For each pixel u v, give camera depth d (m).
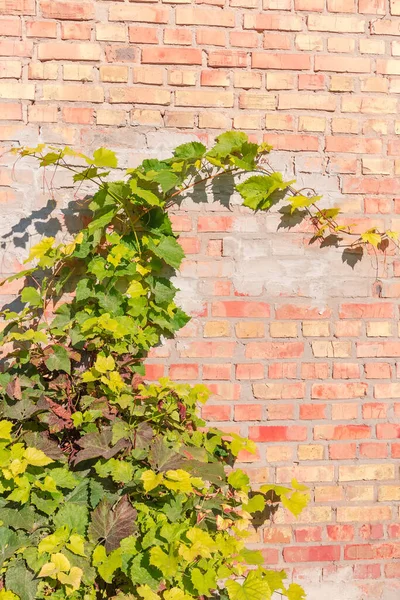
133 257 2.13
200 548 1.68
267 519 2.21
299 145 2.23
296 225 2.25
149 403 2.01
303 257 2.25
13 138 2.13
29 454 1.78
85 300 2.12
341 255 2.26
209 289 2.21
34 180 2.15
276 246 2.24
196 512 1.93
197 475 1.88
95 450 1.86
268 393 2.23
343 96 2.25
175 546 1.71
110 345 2.05
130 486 1.88
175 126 2.18
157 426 2.01
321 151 2.25
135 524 1.79
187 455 1.97
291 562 2.21
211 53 2.19
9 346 2.13
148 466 1.91
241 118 2.21
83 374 1.98
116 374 1.96
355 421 2.25
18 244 2.14
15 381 1.91
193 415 2.12
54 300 2.15
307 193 2.24
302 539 2.22
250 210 2.23
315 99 2.24
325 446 2.25
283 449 2.23
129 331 2.05
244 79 2.21
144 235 2.15
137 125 2.17
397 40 2.25
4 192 2.13
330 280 2.25
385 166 2.26
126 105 2.17
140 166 2.14
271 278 2.23
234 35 2.20
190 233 2.20
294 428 2.24
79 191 2.16
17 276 2.05
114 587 1.83
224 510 1.98
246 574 2.18
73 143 2.15
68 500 1.85
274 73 2.22
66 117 2.14
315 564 2.22
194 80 2.19
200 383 2.21
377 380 2.27
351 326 2.26
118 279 2.16
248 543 2.20
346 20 2.24
